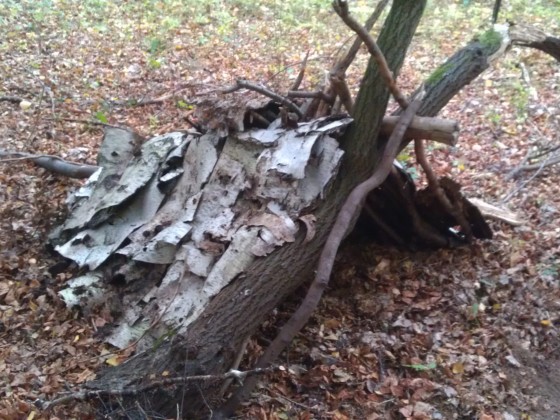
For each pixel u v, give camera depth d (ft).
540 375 14.82
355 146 14.73
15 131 23.43
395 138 14.56
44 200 18.79
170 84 28.63
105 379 11.59
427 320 15.93
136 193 15.74
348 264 17.70
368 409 13.33
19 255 16.48
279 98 14.61
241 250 13.17
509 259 18.04
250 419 12.57
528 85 28.73
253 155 14.61
